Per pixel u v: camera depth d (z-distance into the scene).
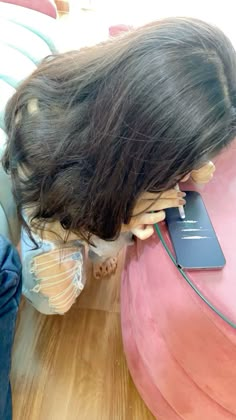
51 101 0.54
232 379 0.51
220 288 0.50
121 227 0.55
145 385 0.74
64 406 0.82
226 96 0.44
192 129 0.42
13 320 0.56
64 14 1.82
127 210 0.50
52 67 0.57
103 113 0.45
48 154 0.52
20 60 0.87
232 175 0.67
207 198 0.63
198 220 0.58
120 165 0.45
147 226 0.57
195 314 0.49
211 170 0.61
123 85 0.43
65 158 0.50
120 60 0.44
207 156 0.48
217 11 1.37
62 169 0.51
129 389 0.86
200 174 0.60
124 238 0.68
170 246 0.55
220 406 0.59
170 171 0.45
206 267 0.52
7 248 0.53
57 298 0.77
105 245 0.70
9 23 0.96
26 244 0.69
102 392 0.85
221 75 0.43
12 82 0.81
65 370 0.87
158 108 0.41
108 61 0.47
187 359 0.55
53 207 0.54
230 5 1.39
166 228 0.57
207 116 0.42
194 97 0.41
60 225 0.61
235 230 0.59
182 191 0.62
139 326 0.67
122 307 0.82
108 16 1.67
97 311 0.98
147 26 0.47
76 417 0.81
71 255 0.71
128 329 0.77
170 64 0.41
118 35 0.55
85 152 0.48
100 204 0.50
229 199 0.63
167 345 0.58
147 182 0.46
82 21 1.75
